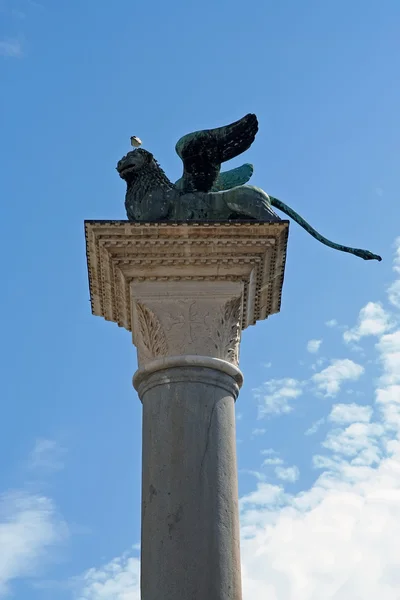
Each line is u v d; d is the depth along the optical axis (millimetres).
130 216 15773
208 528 13531
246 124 15984
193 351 14609
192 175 15914
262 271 15406
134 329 15109
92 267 15438
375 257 15820
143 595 13336
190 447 14016
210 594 13180
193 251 15000
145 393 14609
